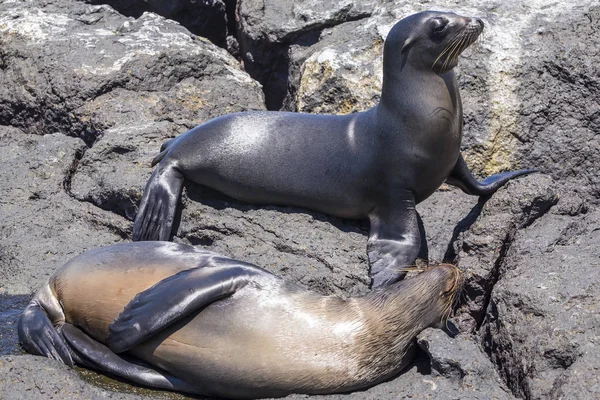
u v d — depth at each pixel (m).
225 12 19.28
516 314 9.54
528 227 11.07
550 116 13.42
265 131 11.95
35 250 11.73
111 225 12.34
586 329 8.99
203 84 15.95
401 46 11.00
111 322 9.38
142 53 15.80
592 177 13.23
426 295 9.38
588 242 10.62
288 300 9.14
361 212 11.73
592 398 8.27
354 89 14.12
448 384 8.86
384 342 9.09
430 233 11.90
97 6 17.52
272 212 11.93
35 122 15.79
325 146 11.67
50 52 15.91
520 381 9.03
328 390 8.95
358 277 10.85
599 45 13.59
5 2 17.67
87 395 8.66
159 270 9.56
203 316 9.03
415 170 11.16
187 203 12.16
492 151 13.37
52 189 12.89
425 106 10.96
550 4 14.58
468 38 10.73
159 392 9.09
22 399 8.59
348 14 16.16
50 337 9.38
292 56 16.16
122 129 13.82
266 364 8.88
